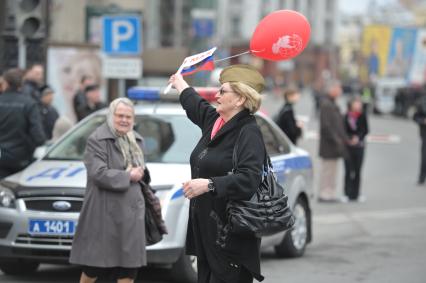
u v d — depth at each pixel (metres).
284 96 15.89
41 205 9.20
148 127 10.48
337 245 12.84
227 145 6.02
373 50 61.38
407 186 21.22
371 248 12.54
